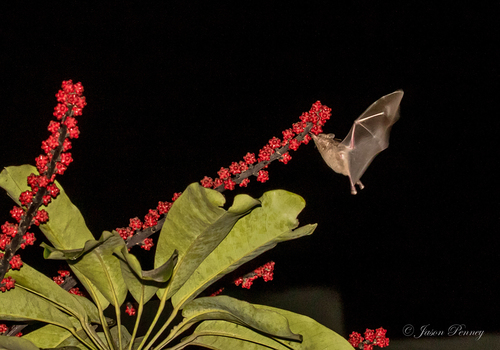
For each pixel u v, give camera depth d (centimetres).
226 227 272
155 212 282
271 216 274
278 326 270
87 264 272
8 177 274
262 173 280
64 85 269
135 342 281
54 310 275
